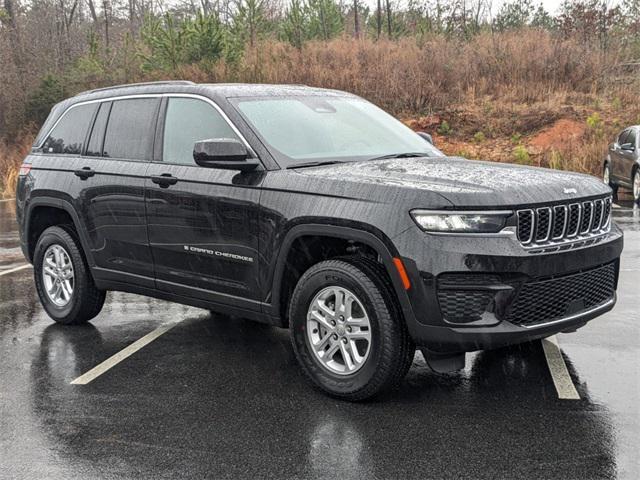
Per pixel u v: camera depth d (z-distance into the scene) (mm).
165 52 25078
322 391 4695
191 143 5383
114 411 4426
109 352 5680
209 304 5309
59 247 6469
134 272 5797
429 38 26328
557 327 4305
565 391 4652
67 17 41219
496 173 4582
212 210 5074
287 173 4754
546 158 19406
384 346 4273
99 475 3574
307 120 5383
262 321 5008
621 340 5742
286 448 3852
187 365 5312
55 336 6184
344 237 4352
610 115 21188
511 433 4008
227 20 36156
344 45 25656
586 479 3455
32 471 3635
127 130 5914
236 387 4828
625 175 15703
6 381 5023
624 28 25359
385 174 4547
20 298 7688
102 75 27578
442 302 4082
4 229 13266
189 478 3521
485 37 25797
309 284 4582
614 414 4262
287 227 4621
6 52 30219
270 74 23797
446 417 4250
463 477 3488
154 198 5473
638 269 8547
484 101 22875
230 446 3889
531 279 4105
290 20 27500
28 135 26359
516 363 5227
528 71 23734
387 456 3730
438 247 4035
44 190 6422
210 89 5422
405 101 23000
